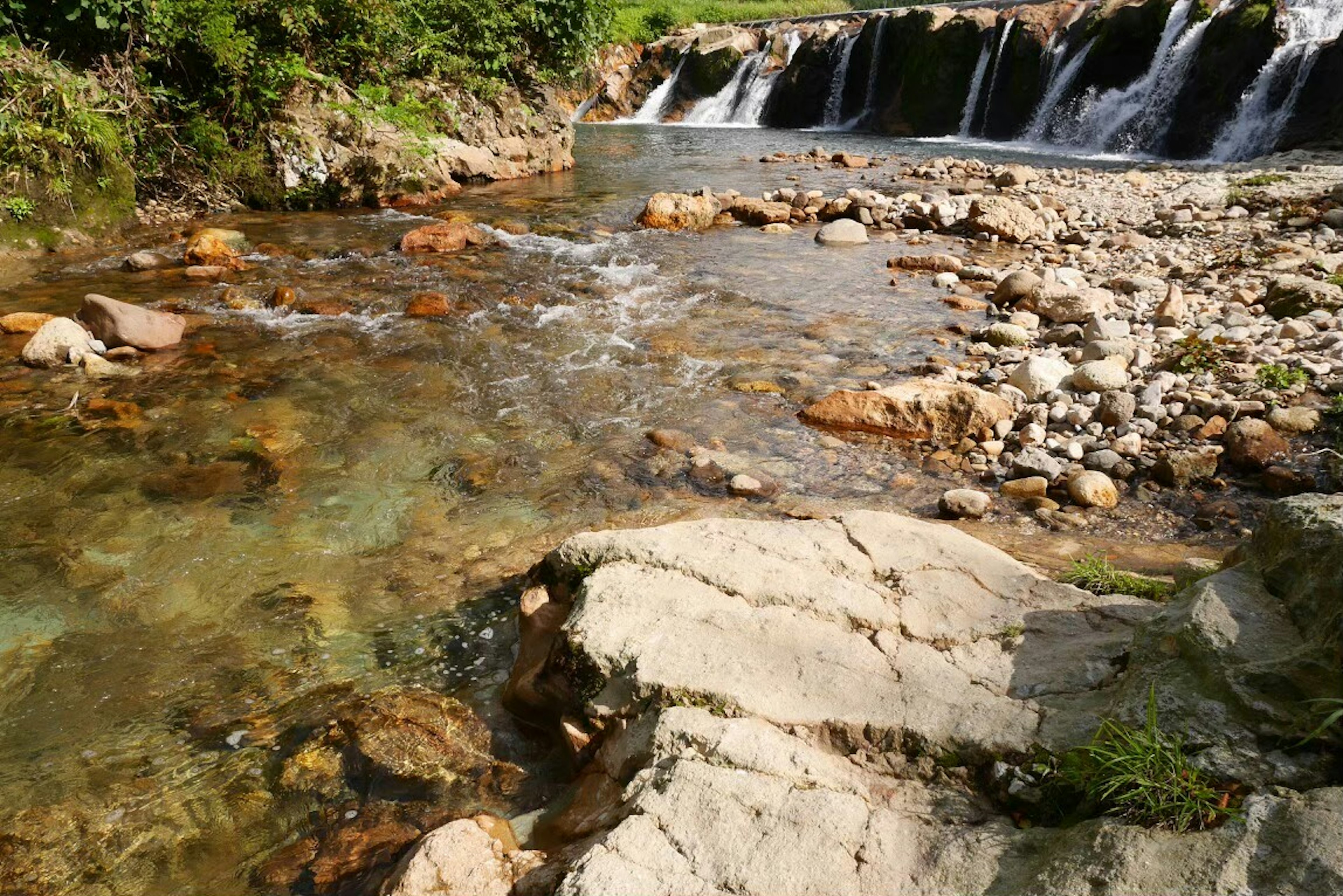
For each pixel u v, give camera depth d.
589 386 5.94
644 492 4.59
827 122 24.58
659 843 2.08
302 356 6.35
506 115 14.70
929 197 11.98
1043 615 2.83
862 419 5.34
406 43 13.39
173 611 3.53
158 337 6.45
